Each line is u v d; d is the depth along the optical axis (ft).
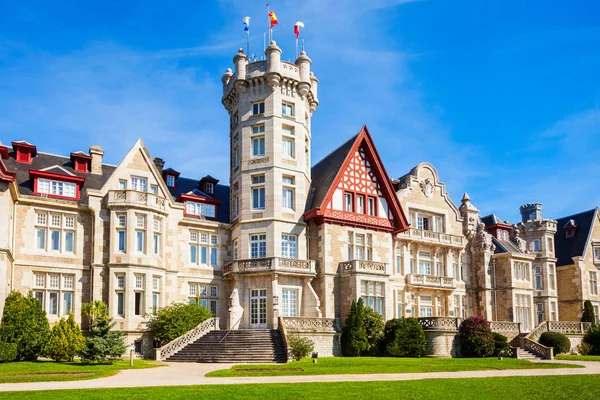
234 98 147.02
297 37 147.43
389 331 128.06
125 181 124.88
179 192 141.49
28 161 126.21
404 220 145.79
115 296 116.47
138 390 63.00
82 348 98.32
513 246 178.70
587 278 189.47
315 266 134.00
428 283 151.64
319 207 133.39
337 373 85.15
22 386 66.90
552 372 95.09
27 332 98.94
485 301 164.14
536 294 182.29
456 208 168.35
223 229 138.72
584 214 201.26
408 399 62.13
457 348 131.34
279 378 77.51
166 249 127.24
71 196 122.11
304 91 142.31
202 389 64.03
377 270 134.00
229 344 109.70
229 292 136.05
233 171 143.84
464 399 63.98
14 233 112.88
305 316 130.52
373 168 146.72
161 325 115.55
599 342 157.07
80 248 119.14
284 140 139.33
